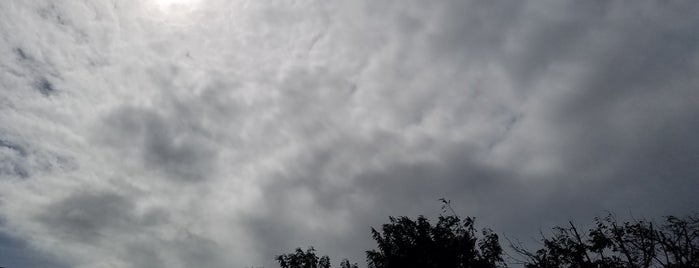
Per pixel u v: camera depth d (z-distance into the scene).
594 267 17.02
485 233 19.88
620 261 16.91
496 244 19.31
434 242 19.52
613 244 16.94
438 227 20.20
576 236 18.03
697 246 15.39
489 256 19.00
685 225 15.96
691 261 15.12
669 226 16.33
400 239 19.83
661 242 15.90
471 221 20.14
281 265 24.95
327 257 25.88
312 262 25.22
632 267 16.16
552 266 18.00
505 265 19.11
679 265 15.29
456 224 20.20
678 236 15.81
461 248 19.02
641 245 16.48
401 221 20.50
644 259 16.20
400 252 19.58
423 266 18.86
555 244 18.30
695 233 15.67
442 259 18.77
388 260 19.55
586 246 17.47
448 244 19.31
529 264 18.47
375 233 20.50
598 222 17.81
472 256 18.94
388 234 20.36
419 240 19.64
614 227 17.30
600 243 16.91
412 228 20.20
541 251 18.50
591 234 17.44
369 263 20.84
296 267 24.80
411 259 19.12
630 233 16.94
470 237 19.81
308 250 25.88
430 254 19.05
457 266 18.70
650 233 16.28
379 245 20.25
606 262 17.03
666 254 15.88
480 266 18.59
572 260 17.62
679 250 15.39
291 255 25.45
